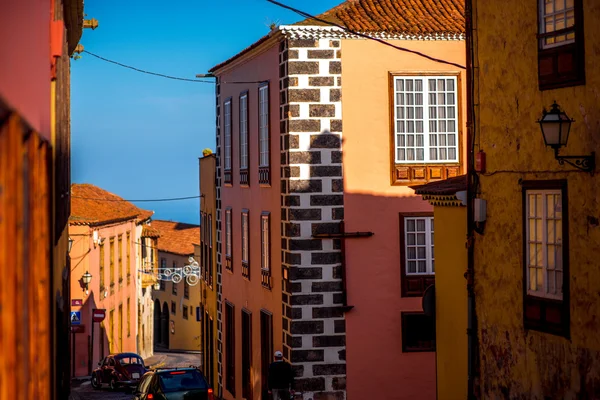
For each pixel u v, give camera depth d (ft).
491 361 56.03
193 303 216.95
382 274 83.97
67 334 68.59
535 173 51.19
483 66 56.70
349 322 83.61
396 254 84.17
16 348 20.30
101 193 188.34
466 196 58.85
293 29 82.53
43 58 35.73
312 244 83.25
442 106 84.74
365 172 83.92
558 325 48.91
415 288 84.33
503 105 54.39
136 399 84.48
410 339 84.43
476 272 57.82
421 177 84.48
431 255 84.48
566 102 48.21
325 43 83.30
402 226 84.07
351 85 83.61
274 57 88.38
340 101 83.51
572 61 47.44
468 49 58.54
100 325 163.22
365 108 83.82
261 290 95.45
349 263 83.76
